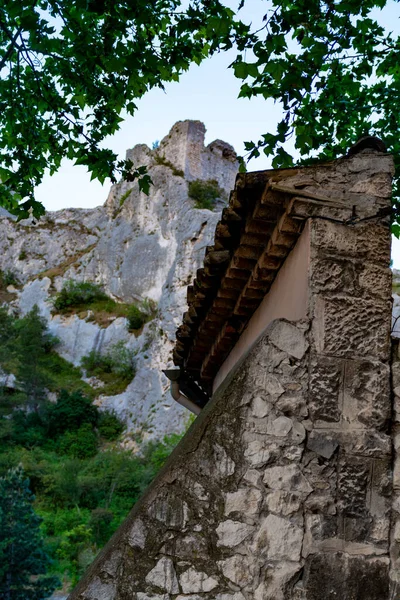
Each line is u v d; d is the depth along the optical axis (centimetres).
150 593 359
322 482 378
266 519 371
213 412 387
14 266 6838
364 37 749
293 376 392
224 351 708
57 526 3180
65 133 784
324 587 361
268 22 652
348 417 388
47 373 5241
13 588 2108
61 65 745
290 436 383
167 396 4628
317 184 420
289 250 455
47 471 3788
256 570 363
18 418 4659
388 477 382
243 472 377
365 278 407
